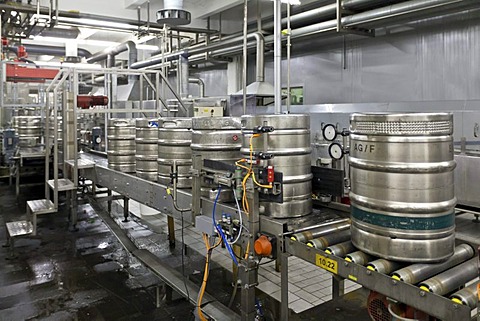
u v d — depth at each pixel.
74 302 2.78
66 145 4.40
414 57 5.25
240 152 2.08
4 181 7.84
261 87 5.77
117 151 3.43
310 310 2.51
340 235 1.70
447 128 1.33
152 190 2.81
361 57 5.96
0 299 2.82
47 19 6.32
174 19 4.97
